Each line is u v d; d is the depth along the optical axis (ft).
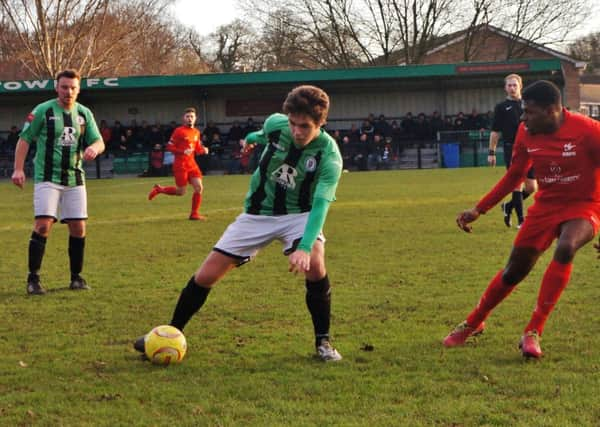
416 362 21.22
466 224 23.81
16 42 188.65
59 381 20.26
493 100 148.05
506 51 214.69
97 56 190.70
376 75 139.33
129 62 215.10
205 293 22.11
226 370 20.92
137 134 135.54
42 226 31.19
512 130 48.55
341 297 29.35
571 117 21.38
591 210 21.57
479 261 36.37
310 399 18.56
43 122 31.07
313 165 20.42
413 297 29.12
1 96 148.36
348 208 62.54
